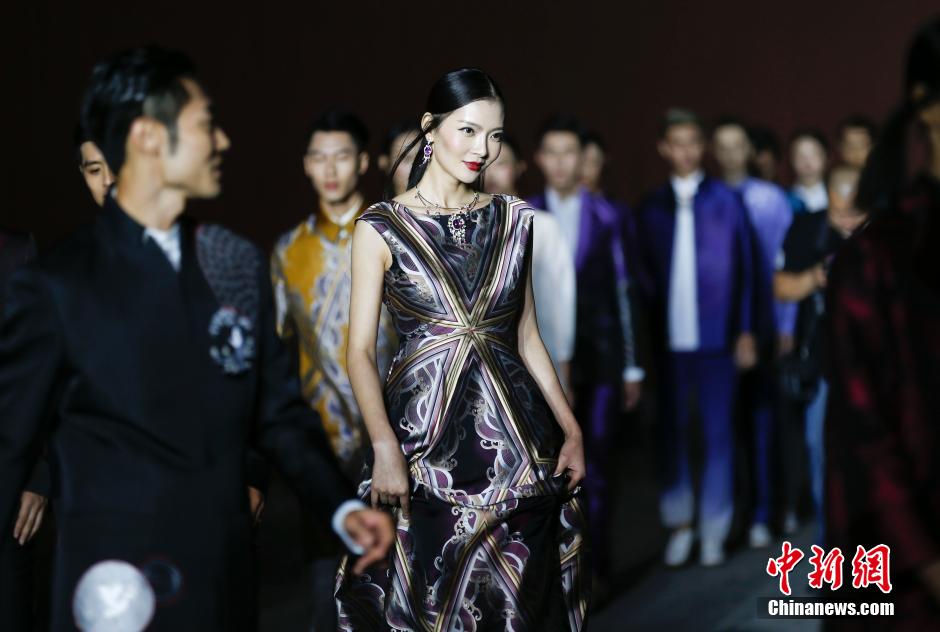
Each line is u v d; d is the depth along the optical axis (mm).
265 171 17844
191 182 4805
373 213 6961
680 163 11812
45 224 15445
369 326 6977
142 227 4801
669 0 23828
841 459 4195
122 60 4742
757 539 12398
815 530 12992
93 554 4660
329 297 9109
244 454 4914
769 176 16922
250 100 17656
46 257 4762
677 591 10930
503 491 6781
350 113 9289
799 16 25625
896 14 26203
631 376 11000
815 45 25844
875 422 4148
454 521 6770
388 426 6797
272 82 17938
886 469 4098
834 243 10492
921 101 4258
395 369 6977
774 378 12383
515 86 21484
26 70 15242
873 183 4410
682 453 11914
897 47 26219
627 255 11031
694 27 24312
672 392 11852
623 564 11914
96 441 4707
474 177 6906
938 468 4113
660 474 11992
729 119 14180
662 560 12008
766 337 12078
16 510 4805
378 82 19328
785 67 25578
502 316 6941
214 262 4926
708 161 24125
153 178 4773
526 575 6762
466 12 20578
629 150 23438
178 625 4695
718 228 11711
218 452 4812
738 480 14227
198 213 17000
